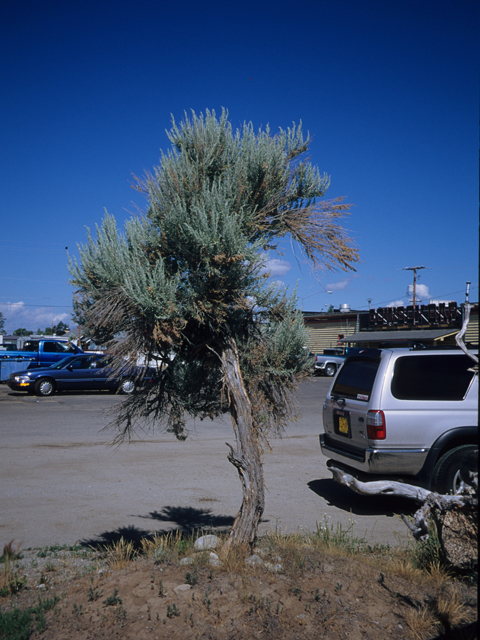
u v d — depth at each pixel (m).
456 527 3.97
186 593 3.32
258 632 2.91
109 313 3.58
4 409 15.13
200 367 4.21
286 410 4.21
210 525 5.43
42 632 3.02
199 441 10.66
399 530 5.46
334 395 7.26
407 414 6.14
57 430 11.63
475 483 3.99
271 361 4.04
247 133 4.24
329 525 5.56
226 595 3.29
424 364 6.34
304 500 6.61
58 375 19.19
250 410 3.83
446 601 3.36
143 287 3.42
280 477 7.82
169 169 3.88
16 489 6.86
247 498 3.78
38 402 17.08
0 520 5.59
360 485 3.68
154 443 10.34
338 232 4.18
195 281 3.68
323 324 41.69
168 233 3.68
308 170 4.28
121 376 3.95
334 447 7.05
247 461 3.78
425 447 6.11
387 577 3.79
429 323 35.09
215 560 3.76
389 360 6.34
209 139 4.10
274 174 4.12
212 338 3.96
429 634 2.98
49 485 7.09
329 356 33.03
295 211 4.19
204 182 3.75
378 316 37.97
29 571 4.06
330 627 2.98
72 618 3.15
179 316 3.58
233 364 3.89
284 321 4.04
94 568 4.02
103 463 8.49
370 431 6.18
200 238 3.45
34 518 5.66
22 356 24.48
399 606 3.32
